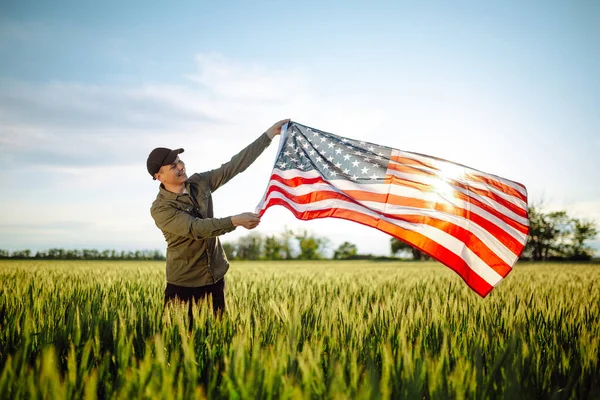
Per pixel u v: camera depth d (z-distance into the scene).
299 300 6.00
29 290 6.63
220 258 5.22
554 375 3.37
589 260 63.44
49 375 2.61
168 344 3.77
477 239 4.95
